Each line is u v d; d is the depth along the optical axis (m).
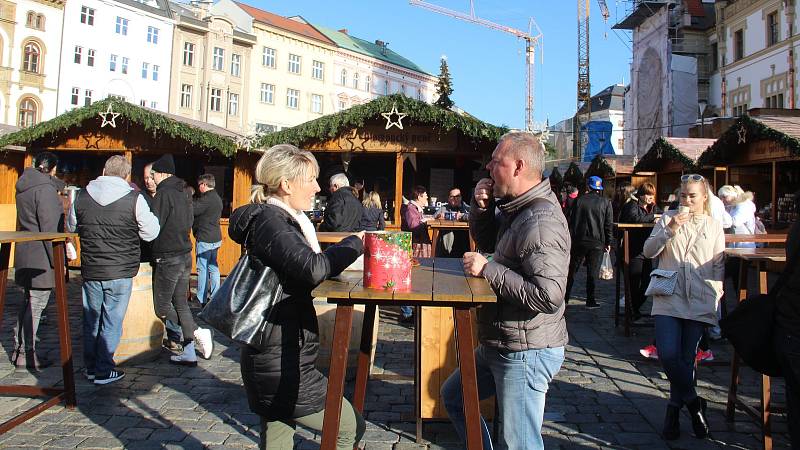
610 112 70.69
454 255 8.62
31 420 4.40
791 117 14.16
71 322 7.87
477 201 3.31
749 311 3.32
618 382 5.64
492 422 4.16
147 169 7.03
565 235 2.51
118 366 5.85
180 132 11.85
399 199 12.24
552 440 4.24
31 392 4.74
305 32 61.06
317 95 61.53
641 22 47.41
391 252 2.28
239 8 56.88
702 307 4.23
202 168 13.73
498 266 2.50
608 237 9.45
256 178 2.83
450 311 4.17
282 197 2.84
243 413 4.62
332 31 67.25
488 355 2.75
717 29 39.94
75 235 5.18
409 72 72.00
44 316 7.74
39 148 13.02
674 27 43.22
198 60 52.56
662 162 19.50
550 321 2.64
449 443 4.14
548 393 5.30
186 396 5.01
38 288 5.71
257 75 56.44
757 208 17.31
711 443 4.21
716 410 4.88
